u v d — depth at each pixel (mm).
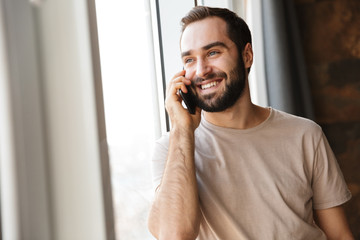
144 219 1363
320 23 2061
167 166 1051
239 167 1109
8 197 689
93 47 953
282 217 1068
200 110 1157
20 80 727
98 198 855
